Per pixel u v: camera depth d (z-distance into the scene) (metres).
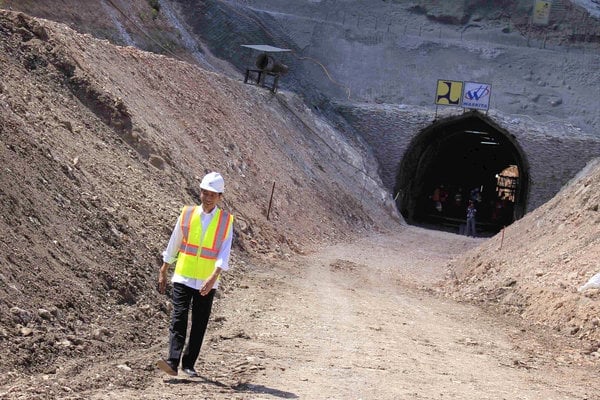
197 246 8.52
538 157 46.09
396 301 17.23
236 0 56.50
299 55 52.31
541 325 15.34
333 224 31.20
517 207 50.09
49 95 16.88
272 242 22.58
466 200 60.38
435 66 54.22
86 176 14.43
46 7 32.16
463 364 11.16
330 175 37.06
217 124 27.03
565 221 21.45
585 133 47.91
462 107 46.97
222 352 10.25
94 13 35.69
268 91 37.56
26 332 8.59
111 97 18.72
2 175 10.72
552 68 54.75
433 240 37.47
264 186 26.84
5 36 17.47
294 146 34.91
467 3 61.31
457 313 16.33
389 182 47.25
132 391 7.83
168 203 17.39
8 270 9.25
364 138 47.78
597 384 10.69
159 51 39.38
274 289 16.50
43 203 11.31
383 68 53.56
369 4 60.72
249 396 8.00
